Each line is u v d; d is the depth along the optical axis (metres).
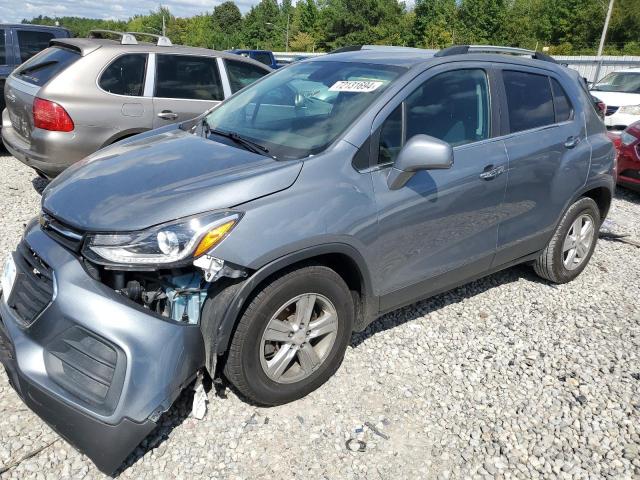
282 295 2.73
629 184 7.48
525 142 3.87
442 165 2.93
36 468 2.49
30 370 2.49
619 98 11.91
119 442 2.38
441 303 4.25
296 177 2.77
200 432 2.77
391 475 2.61
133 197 2.61
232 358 2.69
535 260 4.55
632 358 3.67
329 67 3.72
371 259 3.05
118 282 2.52
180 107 6.06
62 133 5.38
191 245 2.43
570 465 2.73
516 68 3.98
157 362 2.43
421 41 73.75
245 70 6.82
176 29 130.88
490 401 3.16
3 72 8.53
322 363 3.04
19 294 2.70
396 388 3.21
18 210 5.68
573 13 62.91
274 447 2.71
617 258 5.45
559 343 3.80
